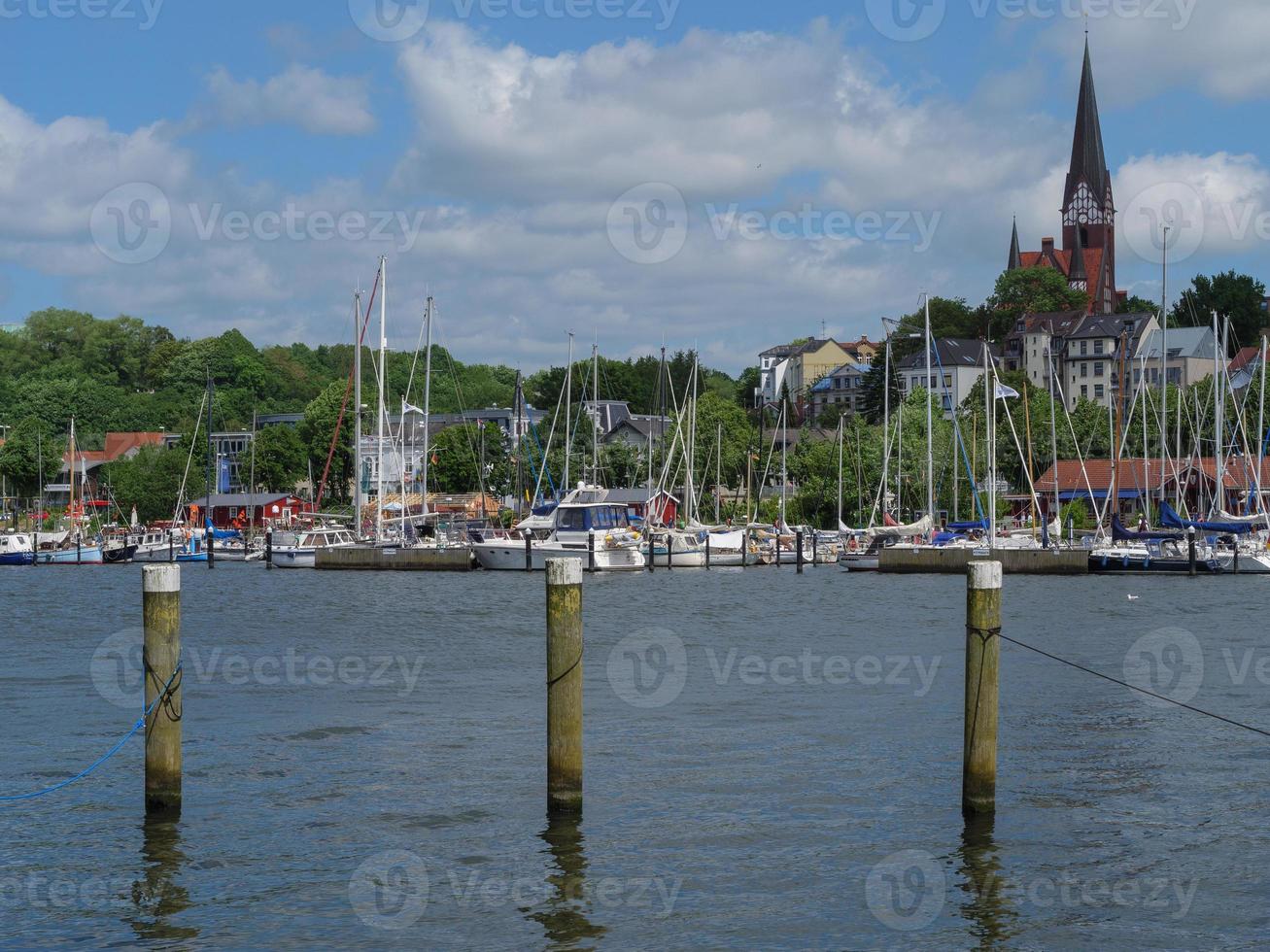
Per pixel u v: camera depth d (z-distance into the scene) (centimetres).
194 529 11169
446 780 2292
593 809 2105
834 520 11869
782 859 1877
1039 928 1647
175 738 2048
